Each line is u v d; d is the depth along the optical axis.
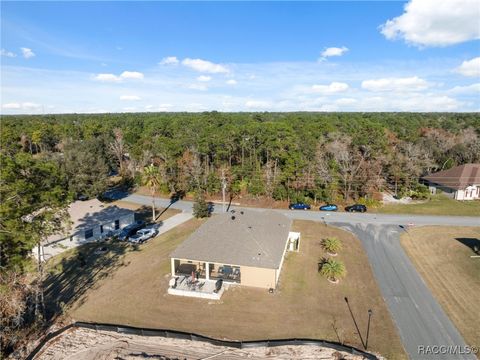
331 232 42.16
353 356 20.66
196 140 73.50
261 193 58.25
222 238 31.61
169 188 64.12
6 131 97.88
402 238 39.75
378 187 56.56
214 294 27.27
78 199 57.41
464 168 61.72
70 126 109.50
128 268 33.16
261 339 22.44
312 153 63.66
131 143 84.81
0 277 23.34
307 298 27.11
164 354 21.41
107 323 24.61
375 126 79.81
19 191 23.47
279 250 30.61
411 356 20.55
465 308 25.41
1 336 22.41
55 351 22.02
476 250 35.38
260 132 71.44
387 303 26.20
